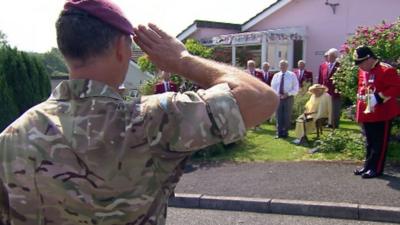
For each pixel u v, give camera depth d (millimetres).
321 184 6824
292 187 6762
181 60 1441
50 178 1240
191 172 7879
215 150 9008
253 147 9609
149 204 1290
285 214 6113
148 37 1478
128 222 1276
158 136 1275
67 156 1250
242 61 17609
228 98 1301
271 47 16484
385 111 6891
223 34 19266
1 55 10547
